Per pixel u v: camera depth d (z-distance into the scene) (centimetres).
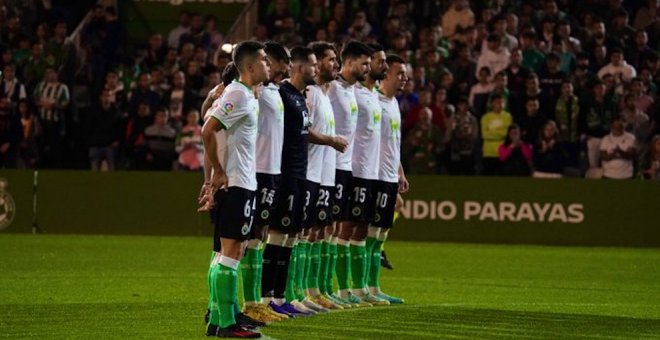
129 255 6569
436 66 8288
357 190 4359
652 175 7881
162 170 8169
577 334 3697
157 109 8138
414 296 4834
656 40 8888
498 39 8369
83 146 8344
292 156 3900
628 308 4516
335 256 4372
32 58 8638
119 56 9056
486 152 7969
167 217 8031
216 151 3303
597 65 8456
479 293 5009
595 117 7938
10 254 6506
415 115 8025
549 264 6506
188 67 8400
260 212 3703
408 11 8862
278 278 3956
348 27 8812
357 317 4006
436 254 7019
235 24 9238
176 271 5722
